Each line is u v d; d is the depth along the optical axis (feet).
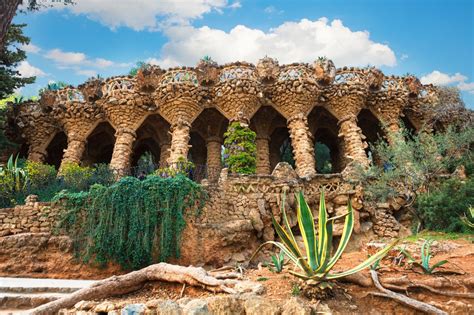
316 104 58.95
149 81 56.65
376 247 28.78
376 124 66.80
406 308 16.22
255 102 56.59
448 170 49.37
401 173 42.16
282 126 67.67
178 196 33.17
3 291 21.16
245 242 35.83
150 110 57.52
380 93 59.00
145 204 32.24
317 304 15.30
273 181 40.01
